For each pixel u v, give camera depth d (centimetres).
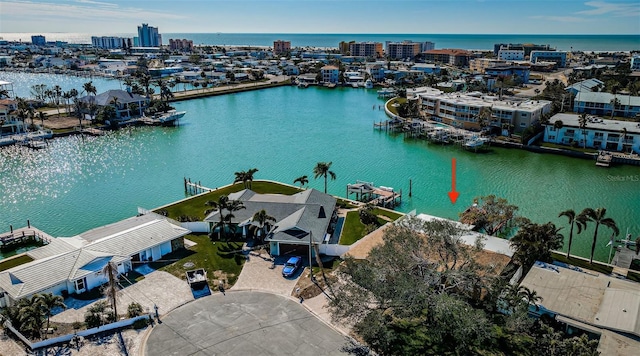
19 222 8088
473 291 5084
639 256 6600
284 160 12012
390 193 9125
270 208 7244
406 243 5003
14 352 4344
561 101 17650
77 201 9094
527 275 5447
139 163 11606
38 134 13500
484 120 14375
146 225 6525
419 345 4453
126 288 5534
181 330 4716
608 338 4309
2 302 5181
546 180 10588
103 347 4438
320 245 6397
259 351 4388
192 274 5838
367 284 4756
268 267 6097
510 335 4462
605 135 12550
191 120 16925
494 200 8081
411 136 14738
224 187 9369
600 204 9100
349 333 4719
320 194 7862
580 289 5134
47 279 5253
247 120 17088
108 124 15350
